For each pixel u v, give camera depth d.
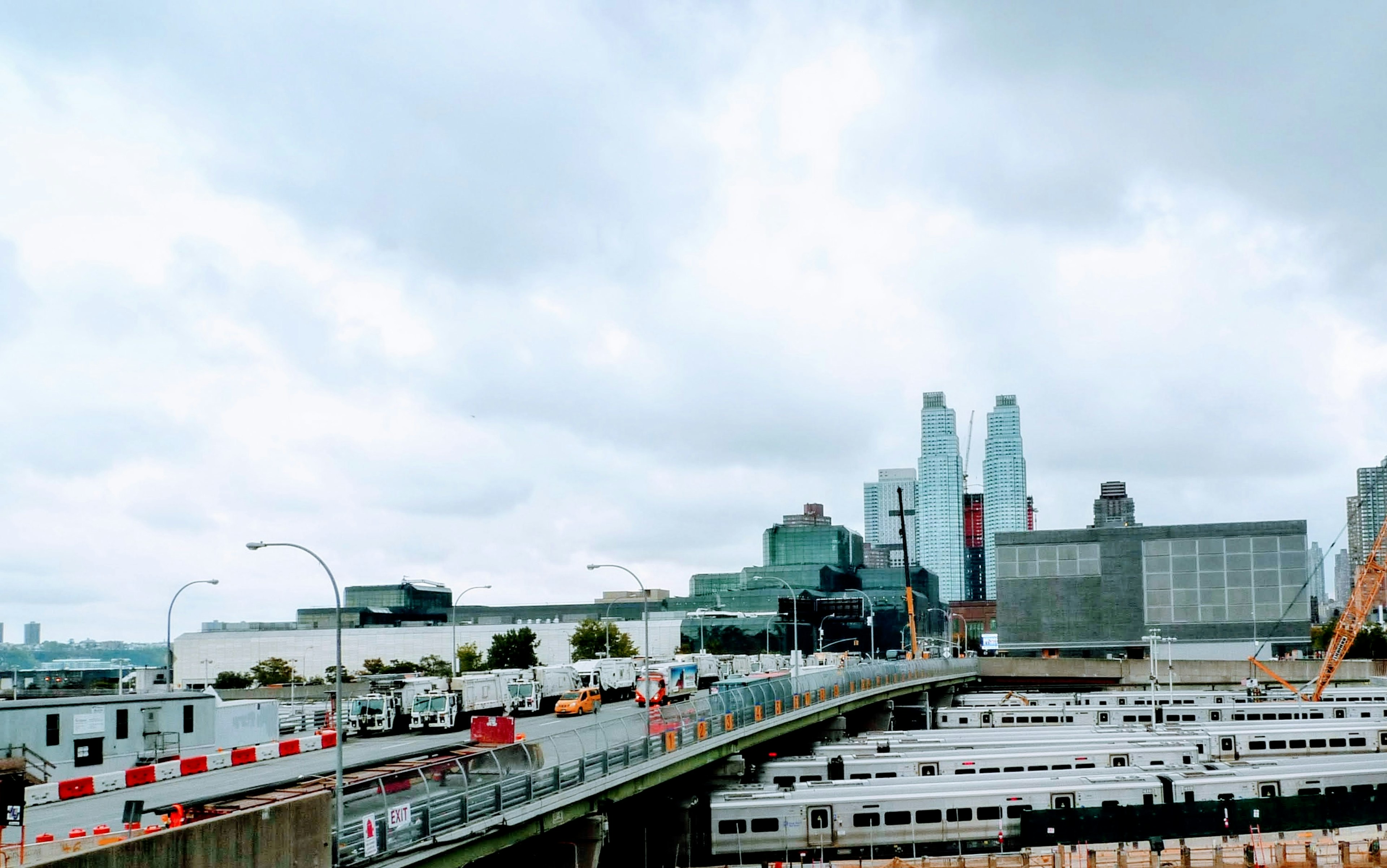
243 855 26.77
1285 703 105.62
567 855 47.72
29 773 54.25
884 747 80.06
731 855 61.94
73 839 33.47
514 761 41.06
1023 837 61.81
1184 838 60.88
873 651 174.38
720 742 61.56
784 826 62.16
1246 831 62.66
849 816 62.44
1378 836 61.25
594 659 131.50
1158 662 137.25
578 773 44.59
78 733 58.69
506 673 92.19
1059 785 65.31
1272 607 142.88
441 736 75.06
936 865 55.97
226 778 55.47
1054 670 140.50
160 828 35.16
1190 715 105.56
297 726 91.12
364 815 32.53
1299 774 67.81
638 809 62.44
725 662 134.62
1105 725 100.50
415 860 34.03
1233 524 145.25
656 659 133.50
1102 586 149.38
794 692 77.50
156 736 63.84
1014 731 94.06
